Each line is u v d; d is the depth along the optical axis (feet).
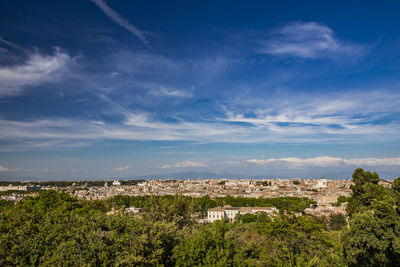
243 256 112.57
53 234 113.50
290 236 113.50
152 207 184.96
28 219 131.23
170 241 127.13
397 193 172.65
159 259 117.29
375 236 134.21
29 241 109.40
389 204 143.23
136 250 110.73
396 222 133.59
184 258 111.14
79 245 109.09
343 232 147.02
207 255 108.17
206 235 116.06
